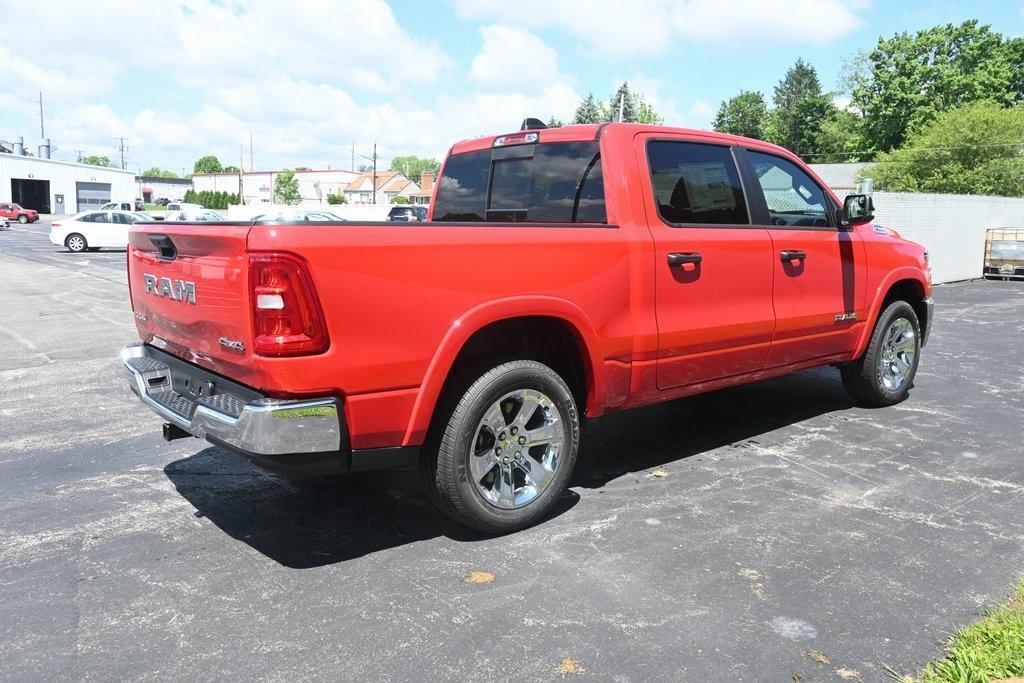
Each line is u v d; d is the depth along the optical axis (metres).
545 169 4.51
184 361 3.71
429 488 3.58
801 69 93.50
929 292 6.31
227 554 3.53
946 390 6.88
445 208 5.23
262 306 2.96
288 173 103.38
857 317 5.56
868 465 4.76
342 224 3.09
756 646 2.76
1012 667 2.59
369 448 3.26
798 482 4.45
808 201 5.21
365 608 3.04
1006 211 21.03
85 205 66.19
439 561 3.45
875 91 55.78
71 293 14.55
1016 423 5.75
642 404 4.33
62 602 3.10
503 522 3.67
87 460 4.89
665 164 4.31
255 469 4.71
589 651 2.74
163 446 5.19
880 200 17.05
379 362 3.18
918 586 3.20
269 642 2.81
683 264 4.27
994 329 11.04
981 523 3.86
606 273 3.92
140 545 3.63
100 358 8.38
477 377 3.53
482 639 2.81
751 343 4.74
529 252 3.61
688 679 2.57
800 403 6.33
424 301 3.28
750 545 3.59
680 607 3.03
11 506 4.11
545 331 4.05
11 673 2.62
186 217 30.61
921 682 2.54
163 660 2.70
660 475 4.57
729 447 5.13
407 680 2.58
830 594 3.13
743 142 4.82
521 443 3.72
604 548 3.57
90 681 2.58
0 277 17.55
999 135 33.00
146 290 3.93
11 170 60.06
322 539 3.69
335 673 2.62
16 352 8.71
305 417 3.04
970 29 52.88
